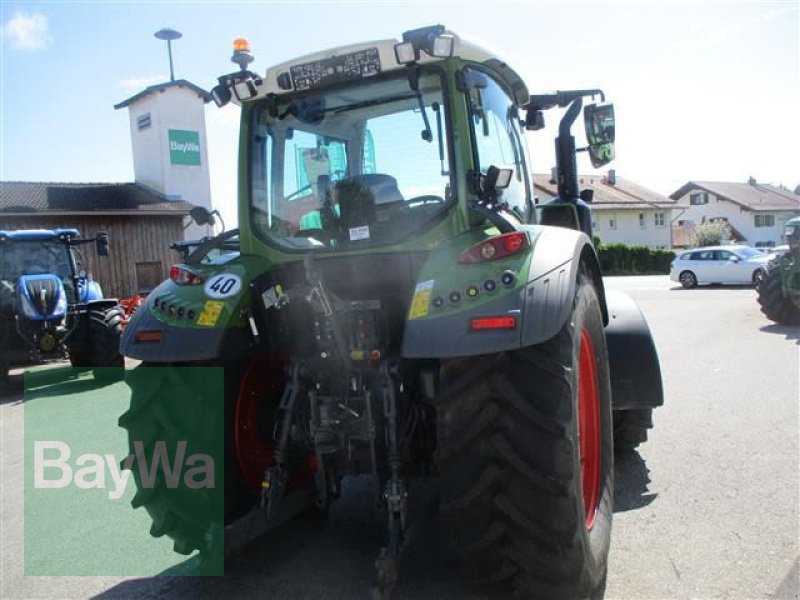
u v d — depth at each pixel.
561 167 4.59
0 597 3.24
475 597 2.93
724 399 6.24
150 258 21.78
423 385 2.81
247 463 3.30
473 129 3.07
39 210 19.69
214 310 3.04
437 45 2.81
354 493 4.29
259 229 3.37
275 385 3.52
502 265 2.61
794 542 3.29
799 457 4.51
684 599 2.84
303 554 3.46
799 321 11.45
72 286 10.69
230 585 3.20
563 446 2.45
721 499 3.87
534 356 2.52
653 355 4.02
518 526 2.49
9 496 4.76
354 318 2.94
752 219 55.12
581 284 2.94
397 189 3.11
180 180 23.00
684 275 23.33
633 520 3.64
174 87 22.84
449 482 2.56
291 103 3.33
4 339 9.35
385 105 3.15
